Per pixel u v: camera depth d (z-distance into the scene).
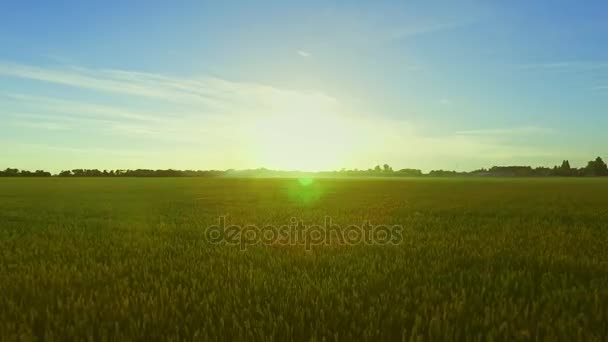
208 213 17.25
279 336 3.41
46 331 3.44
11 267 6.33
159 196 32.91
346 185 67.38
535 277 5.73
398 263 6.52
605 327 3.62
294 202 25.09
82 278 5.48
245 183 77.25
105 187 54.09
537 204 22.72
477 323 3.70
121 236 10.22
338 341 3.38
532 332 3.51
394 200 26.95
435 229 11.62
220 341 3.28
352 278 5.56
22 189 47.12
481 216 16.02
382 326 3.56
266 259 6.95
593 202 24.44
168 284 5.23
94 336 3.47
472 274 5.75
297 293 4.62
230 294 4.64
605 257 7.23
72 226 12.70
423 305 4.13
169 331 3.56
